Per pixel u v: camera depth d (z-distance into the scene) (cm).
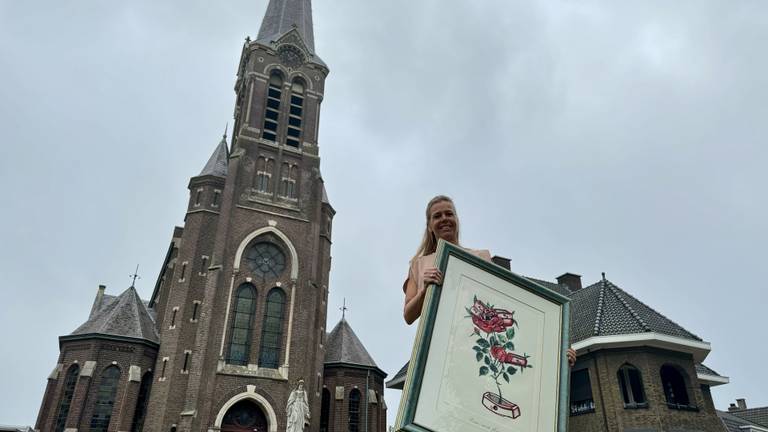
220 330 4159
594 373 3070
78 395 3866
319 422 4372
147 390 4184
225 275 4381
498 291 423
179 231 5262
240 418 3994
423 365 369
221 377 4000
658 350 3016
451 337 387
